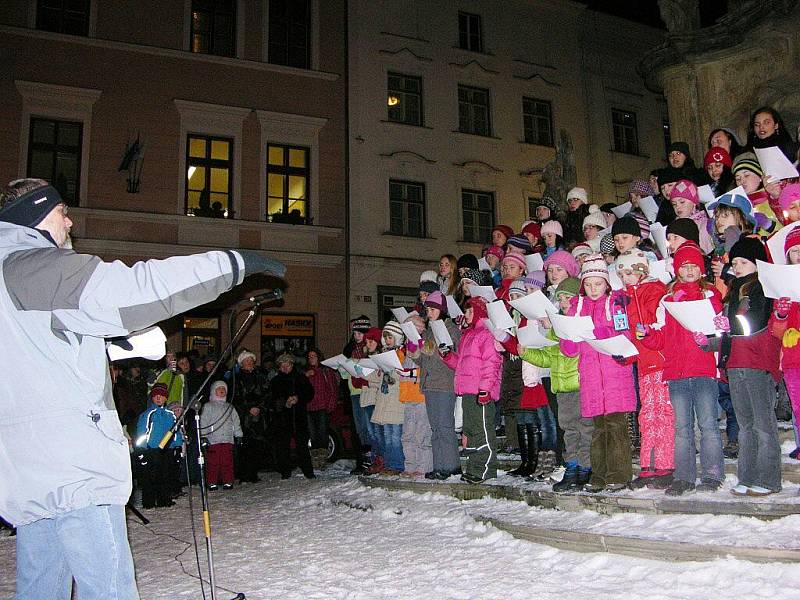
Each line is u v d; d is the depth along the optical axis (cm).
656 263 554
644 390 560
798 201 509
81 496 249
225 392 1084
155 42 1856
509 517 561
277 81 1978
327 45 2066
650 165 2552
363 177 2033
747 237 506
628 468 550
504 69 2338
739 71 976
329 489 895
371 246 2011
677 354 511
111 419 265
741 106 966
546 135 2402
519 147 2309
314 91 2020
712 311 466
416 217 2122
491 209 2244
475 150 2231
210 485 1067
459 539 557
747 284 486
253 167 1917
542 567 459
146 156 1806
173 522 776
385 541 581
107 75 1797
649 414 554
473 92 2295
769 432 471
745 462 476
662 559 425
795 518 423
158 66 1850
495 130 2286
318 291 1928
